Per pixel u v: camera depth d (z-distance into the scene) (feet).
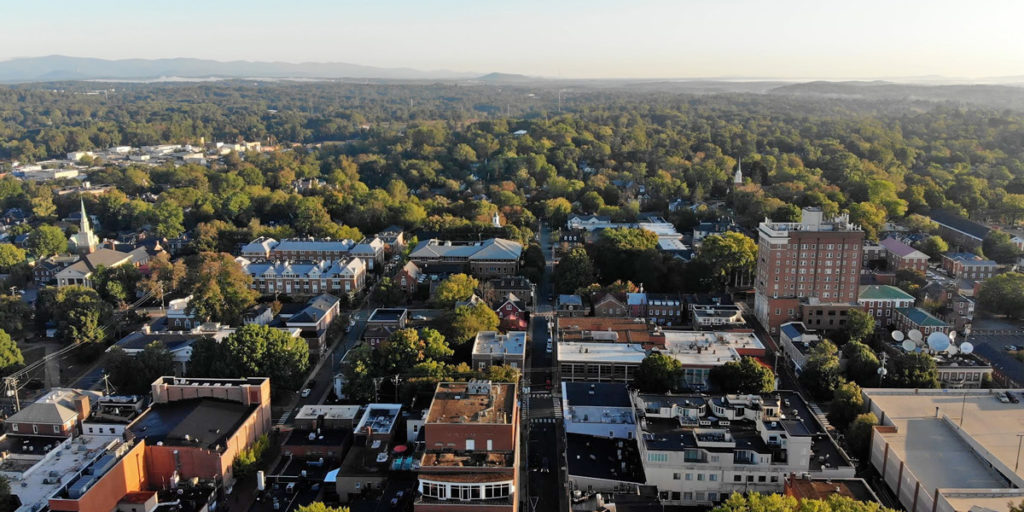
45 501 444.14
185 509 454.40
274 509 464.24
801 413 531.09
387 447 508.53
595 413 556.51
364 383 611.06
